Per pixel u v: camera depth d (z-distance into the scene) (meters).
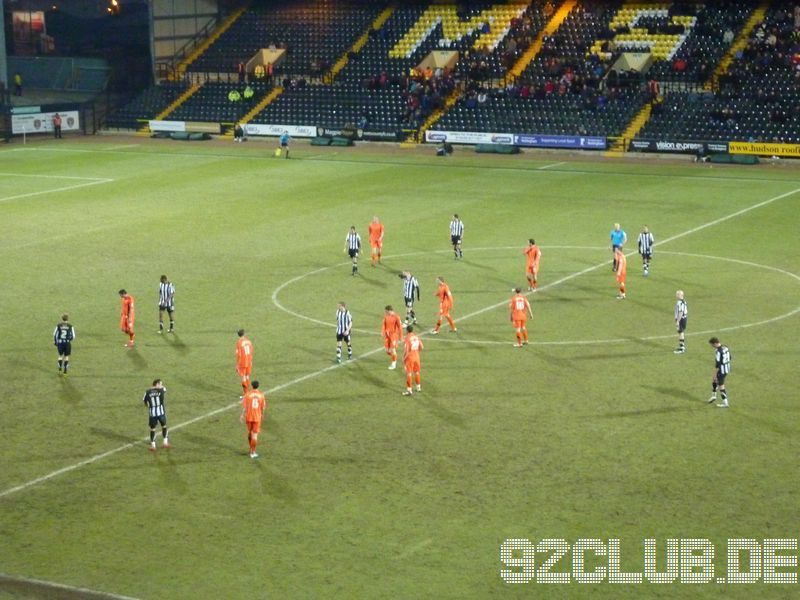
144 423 29.70
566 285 43.38
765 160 74.62
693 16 87.50
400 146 84.12
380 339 36.84
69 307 40.84
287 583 21.30
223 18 101.56
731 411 29.89
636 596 20.80
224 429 29.20
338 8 99.38
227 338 37.03
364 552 22.45
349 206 60.09
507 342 36.38
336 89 90.62
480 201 61.25
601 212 57.75
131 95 95.69
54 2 101.44
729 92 80.31
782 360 34.06
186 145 85.81
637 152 78.06
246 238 52.28
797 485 25.22
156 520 24.00
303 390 32.09
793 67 80.62
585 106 82.06
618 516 23.86
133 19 100.00
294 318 39.25
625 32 88.12
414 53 92.88
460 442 28.03
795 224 53.91
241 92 92.31
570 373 33.19
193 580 21.47
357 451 27.58
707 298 41.19
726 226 53.72
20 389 32.38
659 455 27.00
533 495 24.92
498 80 87.62
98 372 33.84
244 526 23.66
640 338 36.56
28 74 100.69
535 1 93.44
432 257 48.25
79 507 24.69
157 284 44.09
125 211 59.19
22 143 86.94
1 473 26.53
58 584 21.38
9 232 54.09
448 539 22.95
